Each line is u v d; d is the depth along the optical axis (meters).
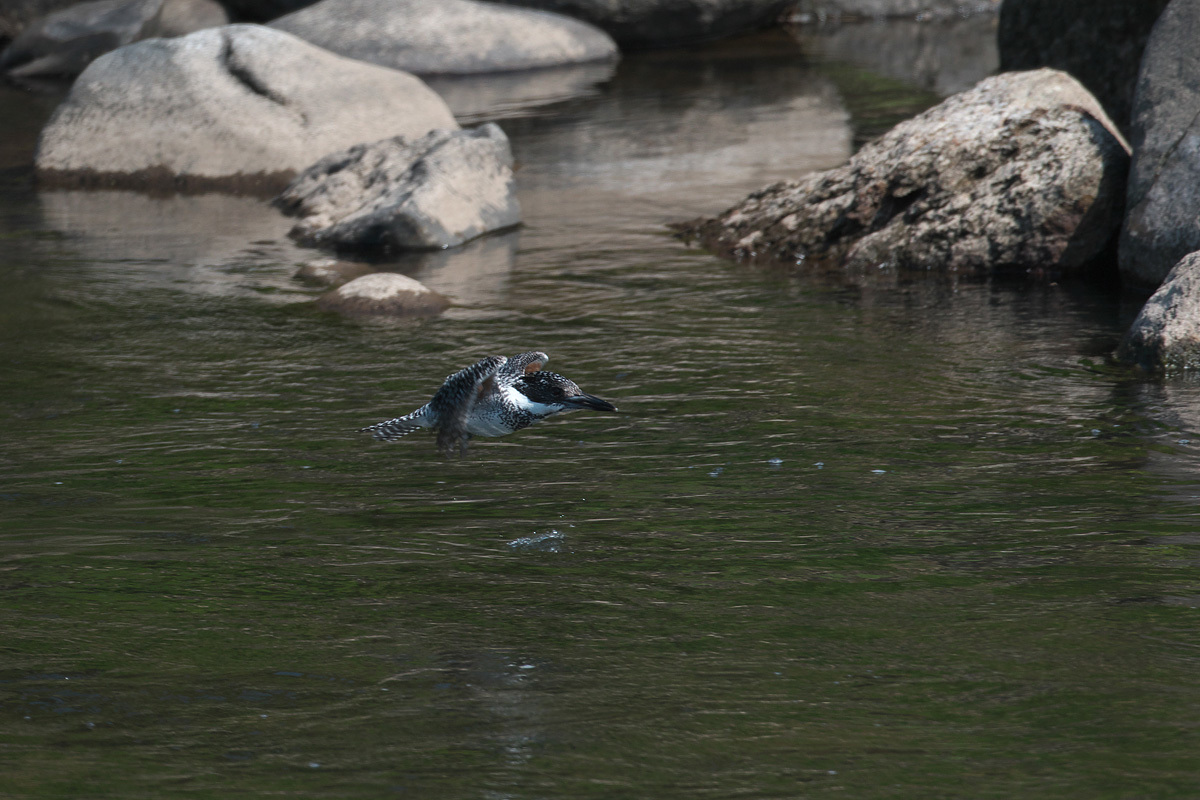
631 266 53.94
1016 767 19.03
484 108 87.81
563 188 67.38
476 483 31.62
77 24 104.06
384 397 38.62
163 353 43.66
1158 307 40.12
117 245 59.12
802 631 23.55
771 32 118.38
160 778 18.95
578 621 24.08
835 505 29.69
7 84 101.69
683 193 64.94
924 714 20.61
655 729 20.30
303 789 18.67
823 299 48.66
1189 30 49.38
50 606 24.81
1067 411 35.97
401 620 24.20
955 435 34.34
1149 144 48.47
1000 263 51.41
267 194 69.25
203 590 25.56
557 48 104.81
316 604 24.89
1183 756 19.22
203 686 21.70
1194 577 25.30
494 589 25.52
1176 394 37.12
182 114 71.31
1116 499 29.58
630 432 35.16
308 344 44.50
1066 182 50.66
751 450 33.53
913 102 83.94
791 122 79.56
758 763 19.27
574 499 30.42
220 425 36.38
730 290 50.19
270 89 71.31
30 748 19.73
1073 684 21.41
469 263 55.31
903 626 23.66
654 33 112.62
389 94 72.50
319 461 33.34
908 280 51.19
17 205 67.31
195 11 107.31
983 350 42.00
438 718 20.66
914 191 53.66
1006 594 24.86
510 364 19.39
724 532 28.23
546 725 20.44
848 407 36.81
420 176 60.53
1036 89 53.56
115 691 21.53
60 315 48.41
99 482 31.95
